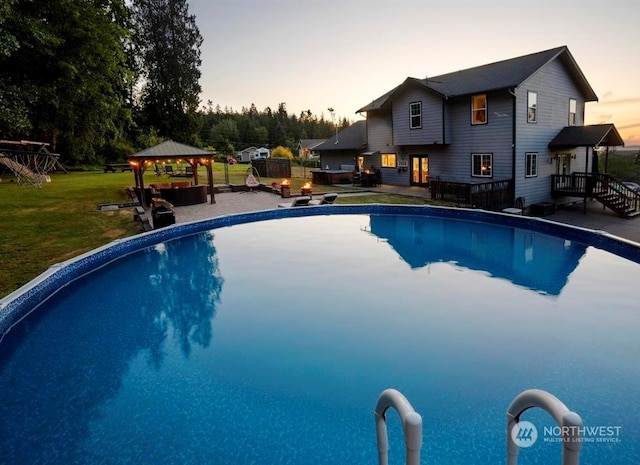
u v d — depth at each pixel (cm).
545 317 598
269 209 1515
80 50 1538
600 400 393
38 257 902
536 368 456
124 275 861
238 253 1017
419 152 2230
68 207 1533
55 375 470
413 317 609
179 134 4712
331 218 1493
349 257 966
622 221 1573
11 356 522
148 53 4509
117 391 432
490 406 389
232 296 720
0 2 1016
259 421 375
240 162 5862
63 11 1454
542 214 1727
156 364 489
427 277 805
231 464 321
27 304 643
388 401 198
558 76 1920
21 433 368
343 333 560
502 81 1775
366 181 2342
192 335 566
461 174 2011
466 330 560
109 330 593
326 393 419
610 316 598
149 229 1178
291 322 602
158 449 341
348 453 330
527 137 1792
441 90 1975
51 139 2755
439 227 1314
